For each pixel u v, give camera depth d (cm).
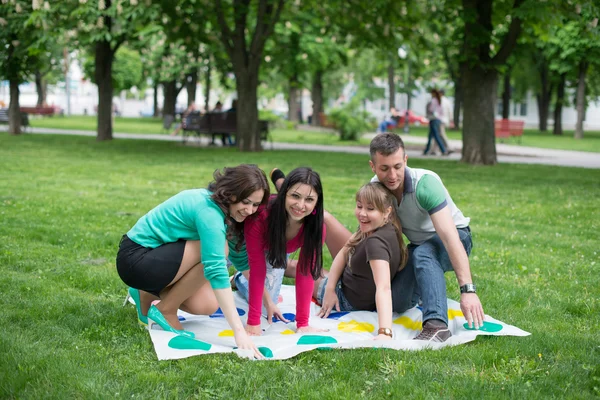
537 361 366
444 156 1902
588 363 362
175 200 392
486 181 1262
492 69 1595
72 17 1622
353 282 454
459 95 4203
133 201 914
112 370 341
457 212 443
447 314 412
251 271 412
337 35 1986
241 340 371
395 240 427
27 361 344
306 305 421
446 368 352
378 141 414
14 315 424
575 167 1612
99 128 2217
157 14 1559
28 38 1755
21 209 816
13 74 2350
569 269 599
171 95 4366
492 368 353
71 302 460
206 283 422
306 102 6756
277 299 475
